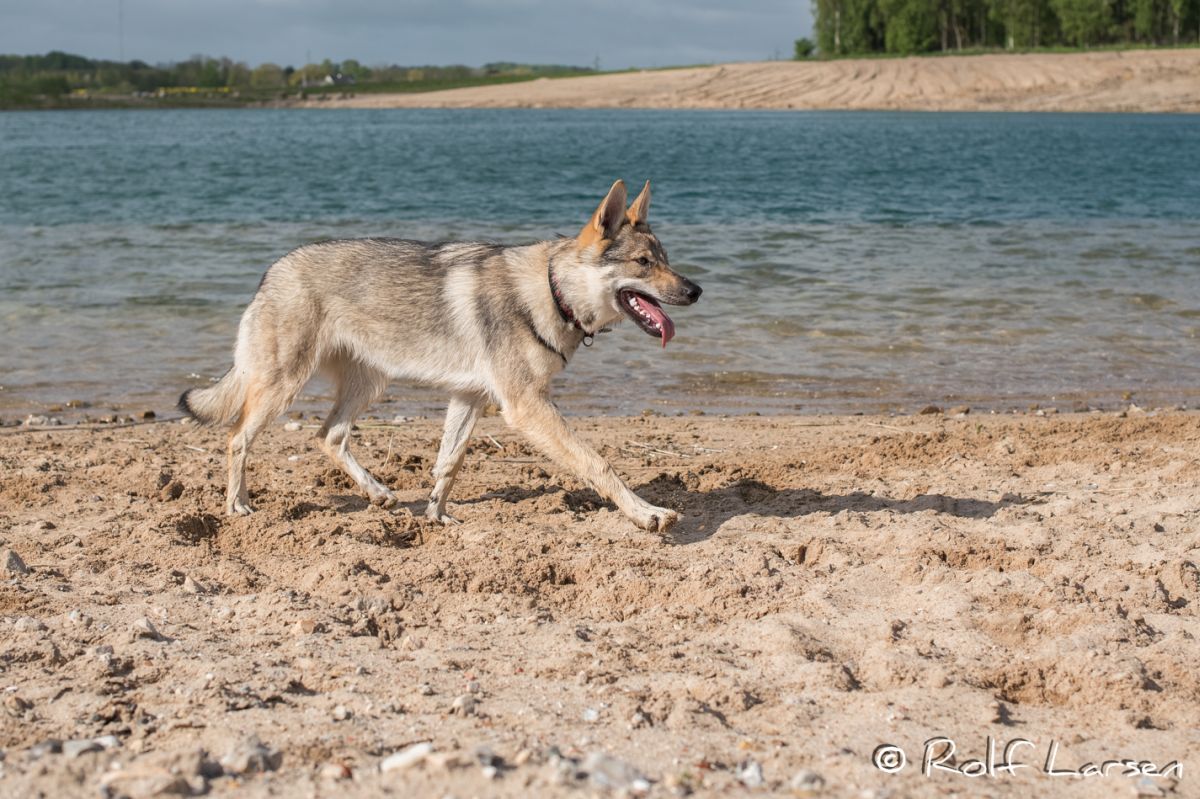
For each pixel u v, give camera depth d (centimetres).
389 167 3506
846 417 947
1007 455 780
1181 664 421
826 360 1157
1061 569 529
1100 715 393
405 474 745
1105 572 523
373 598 502
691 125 6712
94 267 1576
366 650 448
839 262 1695
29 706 388
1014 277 1576
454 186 2877
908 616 482
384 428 908
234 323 1261
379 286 636
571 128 6469
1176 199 2600
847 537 589
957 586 504
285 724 372
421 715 383
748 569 535
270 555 578
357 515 643
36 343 1168
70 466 748
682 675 421
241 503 648
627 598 514
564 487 727
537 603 510
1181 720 386
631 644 455
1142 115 7775
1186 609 491
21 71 14550
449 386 638
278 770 338
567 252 621
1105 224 2164
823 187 2883
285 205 2405
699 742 362
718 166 3575
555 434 617
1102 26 11556
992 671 421
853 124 6644
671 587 515
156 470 730
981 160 3828
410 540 609
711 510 671
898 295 1455
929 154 4131
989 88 9369
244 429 643
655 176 3186
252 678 414
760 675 422
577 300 621
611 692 403
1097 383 1073
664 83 11400
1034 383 1073
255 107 11931
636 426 911
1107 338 1243
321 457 799
